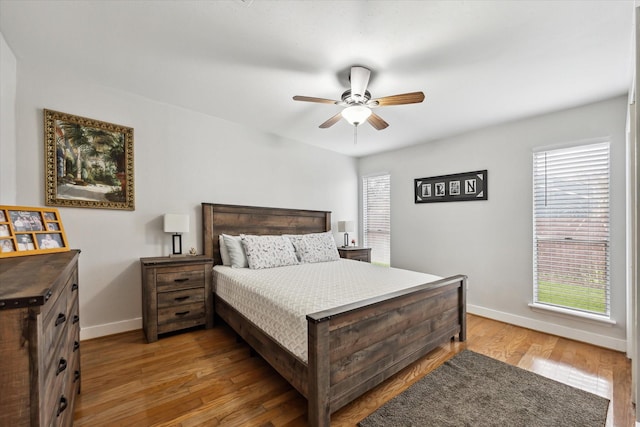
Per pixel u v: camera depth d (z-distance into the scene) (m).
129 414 1.58
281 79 2.37
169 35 1.82
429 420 1.55
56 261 1.26
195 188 3.16
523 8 1.52
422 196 4.08
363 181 5.10
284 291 2.00
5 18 1.67
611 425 1.53
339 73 2.24
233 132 3.46
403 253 4.32
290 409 1.63
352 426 1.52
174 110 3.01
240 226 3.49
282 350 1.73
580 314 2.63
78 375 1.67
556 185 2.89
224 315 2.70
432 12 1.56
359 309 1.64
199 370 2.05
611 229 2.52
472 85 2.38
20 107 2.18
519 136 3.13
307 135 3.88
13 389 0.67
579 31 1.69
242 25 1.71
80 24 1.73
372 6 1.53
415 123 3.28
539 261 2.99
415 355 2.06
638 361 1.21
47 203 2.30
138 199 2.79
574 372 2.07
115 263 2.66
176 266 2.67
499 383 1.91
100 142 2.56
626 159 2.39
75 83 2.43
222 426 1.49
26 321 0.68
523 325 3.04
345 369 1.57
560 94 2.51
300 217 4.13
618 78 2.22
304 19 1.64
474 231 3.50
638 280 1.21
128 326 2.72
